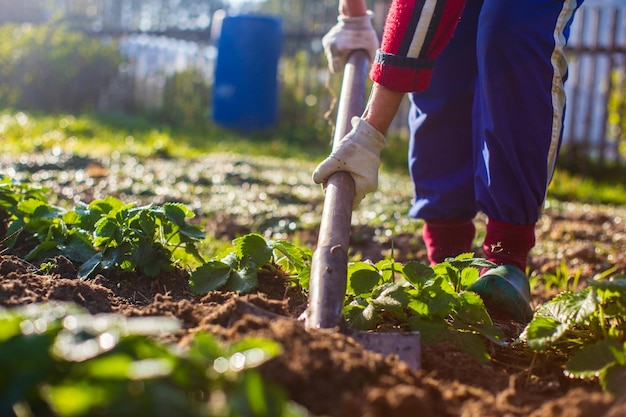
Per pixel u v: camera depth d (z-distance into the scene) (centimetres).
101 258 237
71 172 534
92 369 111
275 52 1048
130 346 120
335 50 261
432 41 207
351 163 211
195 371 122
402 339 172
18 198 279
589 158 927
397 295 192
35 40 1159
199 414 109
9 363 115
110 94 1254
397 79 210
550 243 419
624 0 1170
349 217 199
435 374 169
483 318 195
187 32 1208
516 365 186
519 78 218
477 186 235
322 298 174
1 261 219
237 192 512
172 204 244
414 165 273
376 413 129
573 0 225
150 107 1262
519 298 218
